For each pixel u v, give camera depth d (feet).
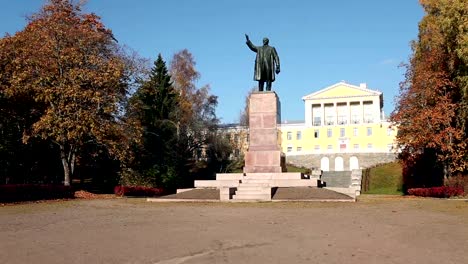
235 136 232.53
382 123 301.22
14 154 119.14
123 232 43.57
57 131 98.68
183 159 171.22
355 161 279.08
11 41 102.53
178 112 174.70
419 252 33.09
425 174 143.33
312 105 323.98
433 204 72.79
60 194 95.30
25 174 131.75
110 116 109.50
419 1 127.75
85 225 49.24
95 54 107.86
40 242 38.34
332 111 323.78
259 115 92.94
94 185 150.10
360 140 305.32
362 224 47.85
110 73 104.27
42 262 30.73
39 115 109.60
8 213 63.21
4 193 81.97
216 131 192.85
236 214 57.88
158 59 185.78
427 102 124.36
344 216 55.26
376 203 74.18
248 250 34.14
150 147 156.15
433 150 131.34
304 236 40.24
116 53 115.85
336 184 190.80
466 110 115.65
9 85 102.99
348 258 31.19
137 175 132.05
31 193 87.76
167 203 78.02
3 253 33.78
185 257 31.86
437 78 120.06
